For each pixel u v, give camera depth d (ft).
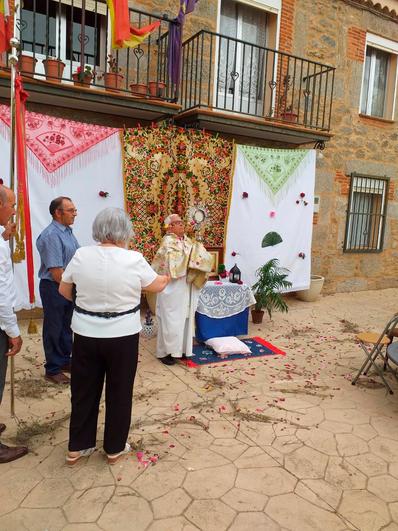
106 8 18.65
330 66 22.27
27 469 8.21
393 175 27.81
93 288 7.54
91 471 8.20
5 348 8.27
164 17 17.17
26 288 15.87
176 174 18.37
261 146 22.89
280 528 6.98
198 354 14.73
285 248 21.43
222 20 21.67
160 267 13.15
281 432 9.87
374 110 27.53
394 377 13.28
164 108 17.65
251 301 16.24
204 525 6.97
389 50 26.61
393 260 28.86
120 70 17.61
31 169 15.39
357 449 9.30
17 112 10.34
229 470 8.40
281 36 22.49
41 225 15.84
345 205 26.13
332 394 11.97
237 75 19.38
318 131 21.71
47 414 10.22
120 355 7.79
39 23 18.16
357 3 24.64
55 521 6.95
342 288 26.78
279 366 13.96
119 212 7.82
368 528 7.06
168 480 8.02
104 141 16.63
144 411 10.58
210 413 10.62
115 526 6.89
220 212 19.48
